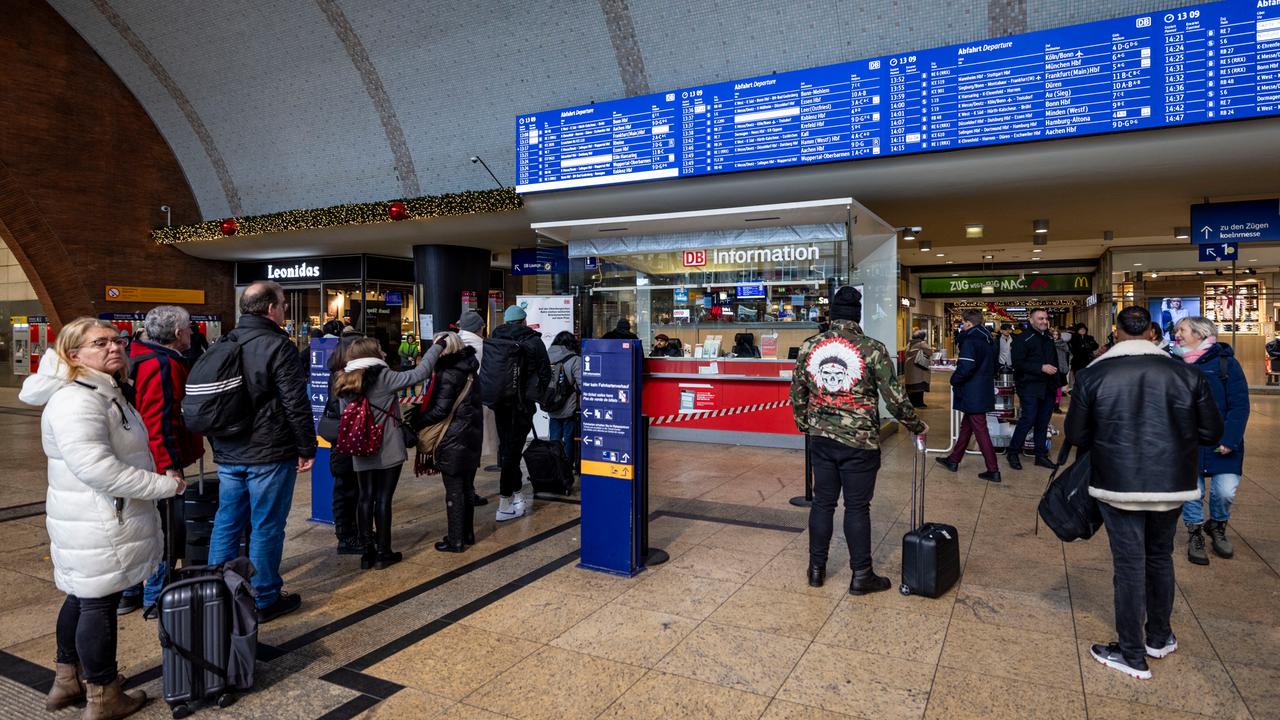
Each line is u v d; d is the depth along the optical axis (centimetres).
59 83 1430
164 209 1592
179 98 1476
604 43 1009
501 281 2138
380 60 1198
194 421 337
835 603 379
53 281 1440
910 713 269
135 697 281
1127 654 297
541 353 558
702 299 941
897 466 752
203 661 271
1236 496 605
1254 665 304
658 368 938
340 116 1308
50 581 422
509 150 1177
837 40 878
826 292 859
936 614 362
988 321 3147
